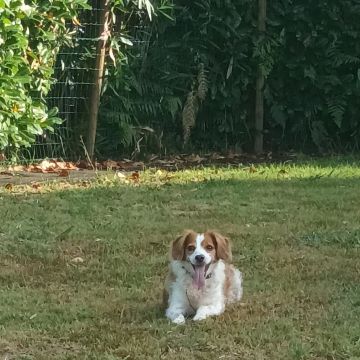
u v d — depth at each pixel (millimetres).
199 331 4547
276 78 12375
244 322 4684
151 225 7203
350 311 4883
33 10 10070
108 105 11586
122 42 11320
